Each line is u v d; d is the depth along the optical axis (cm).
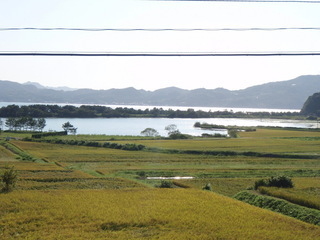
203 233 2767
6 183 4128
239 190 5006
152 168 7181
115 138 14300
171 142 12769
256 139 14088
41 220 3019
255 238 2650
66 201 3641
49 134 15462
